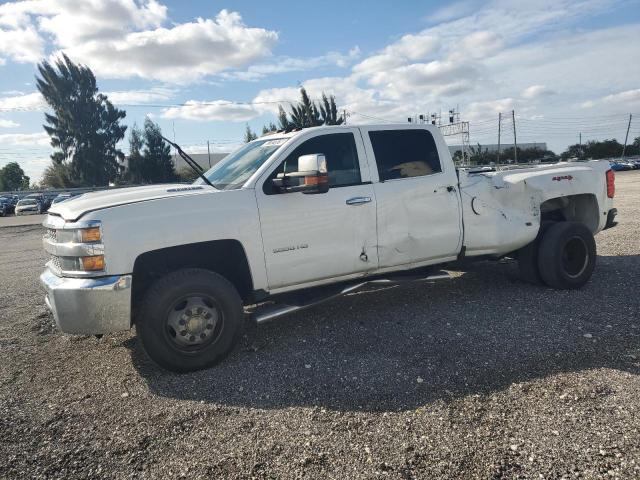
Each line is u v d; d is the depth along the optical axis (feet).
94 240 12.02
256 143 16.85
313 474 8.39
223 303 13.02
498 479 8.02
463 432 9.42
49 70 187.62
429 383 11.54
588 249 18.76
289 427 9.97
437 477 8.15
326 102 149.69
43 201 135.64
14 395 12.13
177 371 12.84
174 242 12.68
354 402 10.86
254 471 8.58
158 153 194.70
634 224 34.88
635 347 12.87
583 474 8.00
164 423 10.41
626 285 18.86
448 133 126.41
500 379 11.53
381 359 13.08
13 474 8.82
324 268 14.79
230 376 12.57
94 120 194.18
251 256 13.66
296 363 13.15
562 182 19.04
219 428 10.09
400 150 16.43
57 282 12.47
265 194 14.01
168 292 12.45
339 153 15.43
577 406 10.07
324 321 16.48
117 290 12.02
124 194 13.70
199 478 8.46
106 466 8.97
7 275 30.48
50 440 9.93
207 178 16.30
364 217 15.30
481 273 22.02
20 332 17.33
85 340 16.10
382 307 17.72
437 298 18.51
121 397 11.75
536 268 19.07
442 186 16.79
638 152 307.37
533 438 9.07
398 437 9.38
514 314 16.14
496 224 17.79
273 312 14.07
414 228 16.22
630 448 8.57
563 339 13.71
